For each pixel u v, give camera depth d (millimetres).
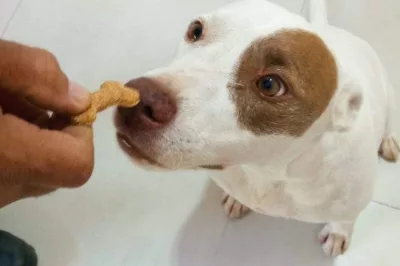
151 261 871
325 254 859
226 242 879
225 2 1044
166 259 872
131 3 1057
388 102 811
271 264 862
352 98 568
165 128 478
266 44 500
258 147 536
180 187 915
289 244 871
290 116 515
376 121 692
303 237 873
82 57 1017
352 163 625
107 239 887
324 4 751
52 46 1030
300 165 592
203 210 898
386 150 909
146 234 888
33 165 349
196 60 512
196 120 490
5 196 401
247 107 507
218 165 544
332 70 530
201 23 550
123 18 1046
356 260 855
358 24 1009
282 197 678
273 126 517
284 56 497
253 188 683
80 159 369
